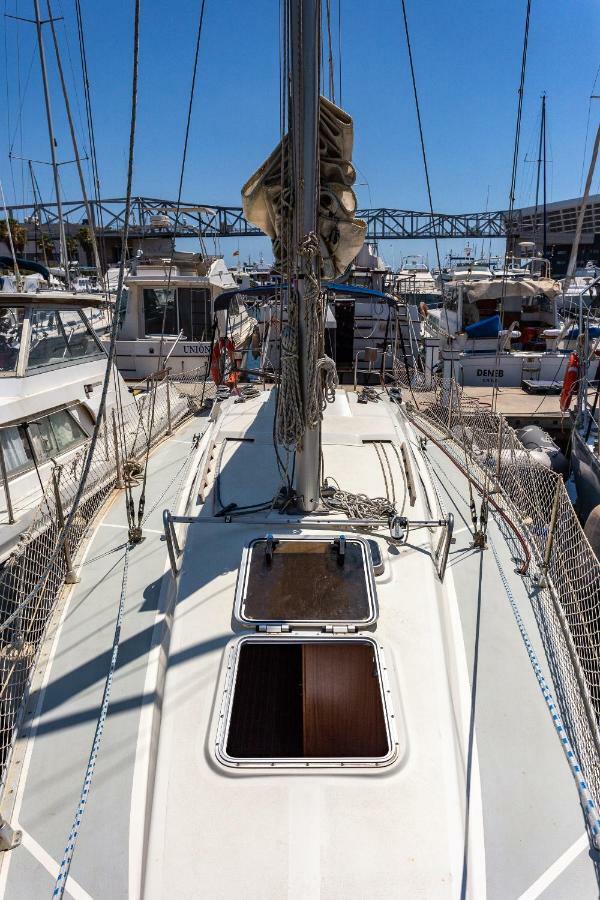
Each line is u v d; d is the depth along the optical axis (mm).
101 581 4047
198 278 13047
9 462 6098
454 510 5059
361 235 3838
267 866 2318
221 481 4723
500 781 2730
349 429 5500
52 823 2584
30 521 5629
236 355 10555
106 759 2785
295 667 3078
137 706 3010
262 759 2650
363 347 12367
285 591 3449
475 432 6566
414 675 3025
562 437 11734
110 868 2400
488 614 3725
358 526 3914
